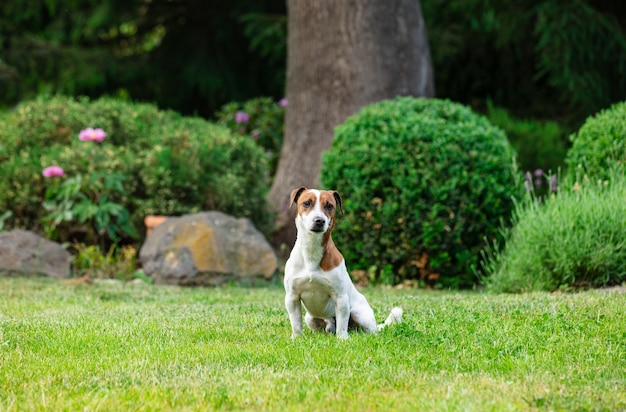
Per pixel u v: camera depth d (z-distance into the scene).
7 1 24.47
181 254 11.08
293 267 6.38
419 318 7.22
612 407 4.42
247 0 24.25
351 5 14.31
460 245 10.90
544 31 17.47
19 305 8.49
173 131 13.46
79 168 12.39
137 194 12.82
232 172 13.25
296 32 14.84
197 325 7.10
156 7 25.41
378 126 11.34
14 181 12.45
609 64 18.42
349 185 11.21
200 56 25.00
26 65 23.75
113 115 13.87
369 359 5.50
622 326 6.61
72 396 4.67
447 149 10.78
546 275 9.86
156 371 5.23
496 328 6.52
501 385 4.84
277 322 7.40
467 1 19.34
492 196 10.73
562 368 5.34
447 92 22.34
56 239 12.43
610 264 9.63
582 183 11.01
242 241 11.46
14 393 4.75
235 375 5.11
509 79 21.66
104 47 25.77
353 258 11.34
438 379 5.04
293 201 6.39
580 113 18.86
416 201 10.80
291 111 14.95
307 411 4.34
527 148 16.61
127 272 11.66
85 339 6.32
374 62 14.32
